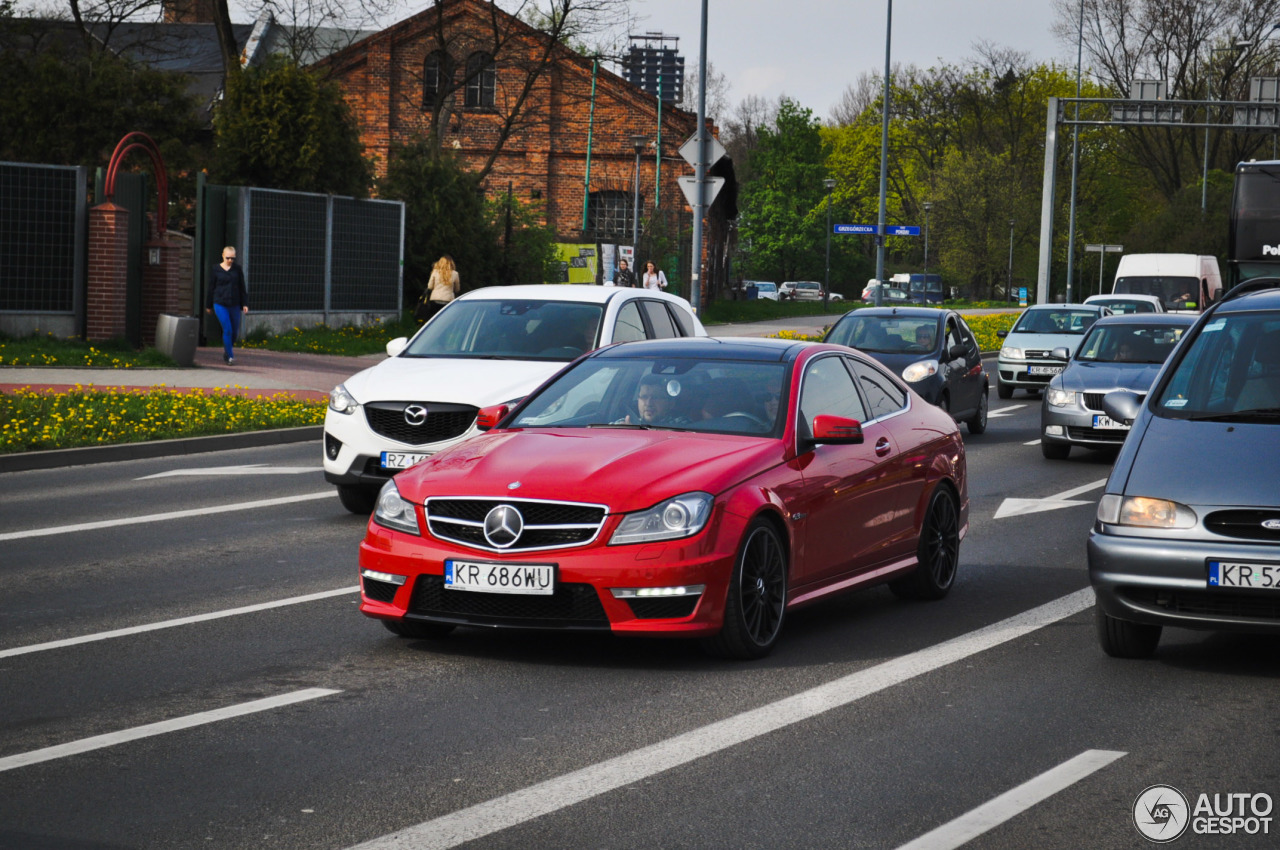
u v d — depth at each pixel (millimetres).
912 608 8641
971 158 90938
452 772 5254
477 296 13438
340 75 53344
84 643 7375
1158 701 6371
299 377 23062
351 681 6637
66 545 10375
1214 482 6832
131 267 24625
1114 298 31562
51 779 5133
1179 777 5254
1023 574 9805
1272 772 5324
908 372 18156
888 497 8375
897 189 100375
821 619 8289
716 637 7020
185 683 6574
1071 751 5574
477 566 6836
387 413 11484
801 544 7500
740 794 5016
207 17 57812
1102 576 6938
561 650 7340
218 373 22812
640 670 6910
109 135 31156
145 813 4770
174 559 9852
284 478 14156
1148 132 79562
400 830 4621
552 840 4539
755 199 111750
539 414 8062
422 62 53500
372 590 7242
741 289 79938
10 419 15922
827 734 5793
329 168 30656
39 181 23703
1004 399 27172
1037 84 93000
